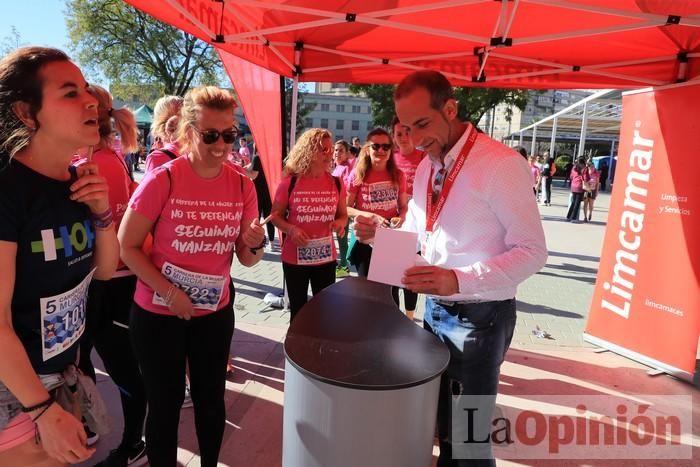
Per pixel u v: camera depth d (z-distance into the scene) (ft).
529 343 14.49
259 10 10.03
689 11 8.55
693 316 11.97
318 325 5.83
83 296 5.04
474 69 13.67
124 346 7.92
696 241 11.82
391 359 4.97
